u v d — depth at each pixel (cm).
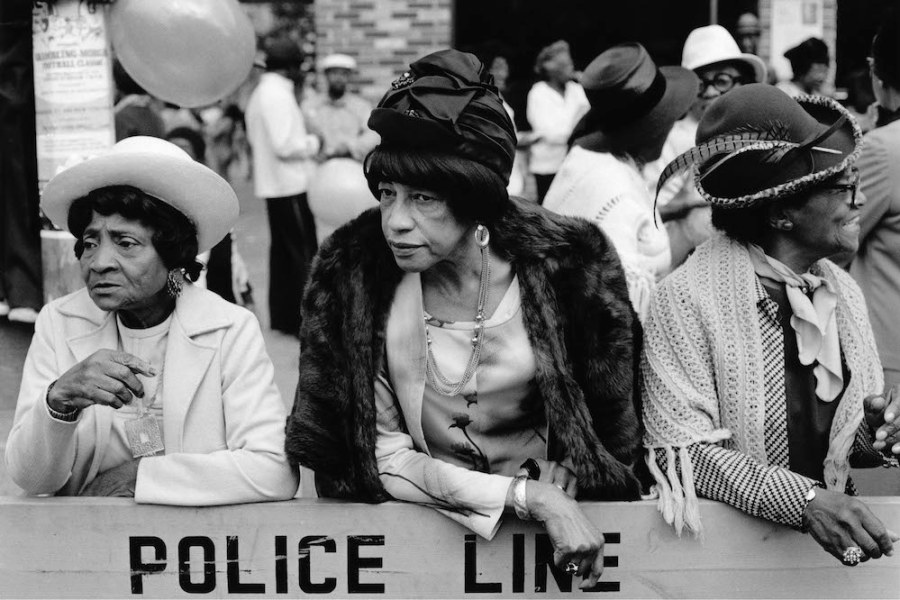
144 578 257
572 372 247
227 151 1253
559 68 1036
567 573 254
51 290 488
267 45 790
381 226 247
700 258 269
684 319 262
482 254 247
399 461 253
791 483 244
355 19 1152
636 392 263
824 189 252
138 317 274
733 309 260
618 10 1260
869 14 1156
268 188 763
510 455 262
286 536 255
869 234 370
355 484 253
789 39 1152
